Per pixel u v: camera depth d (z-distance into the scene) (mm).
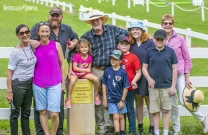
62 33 8055
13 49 7668
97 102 8148
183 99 8203
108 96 8117
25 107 7820
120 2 34531
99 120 8438
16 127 7816
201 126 9117
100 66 8242
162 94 7957
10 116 7805
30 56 7574
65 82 8320
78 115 8094
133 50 8273
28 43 7633
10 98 7605
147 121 9492
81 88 8055
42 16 26609
